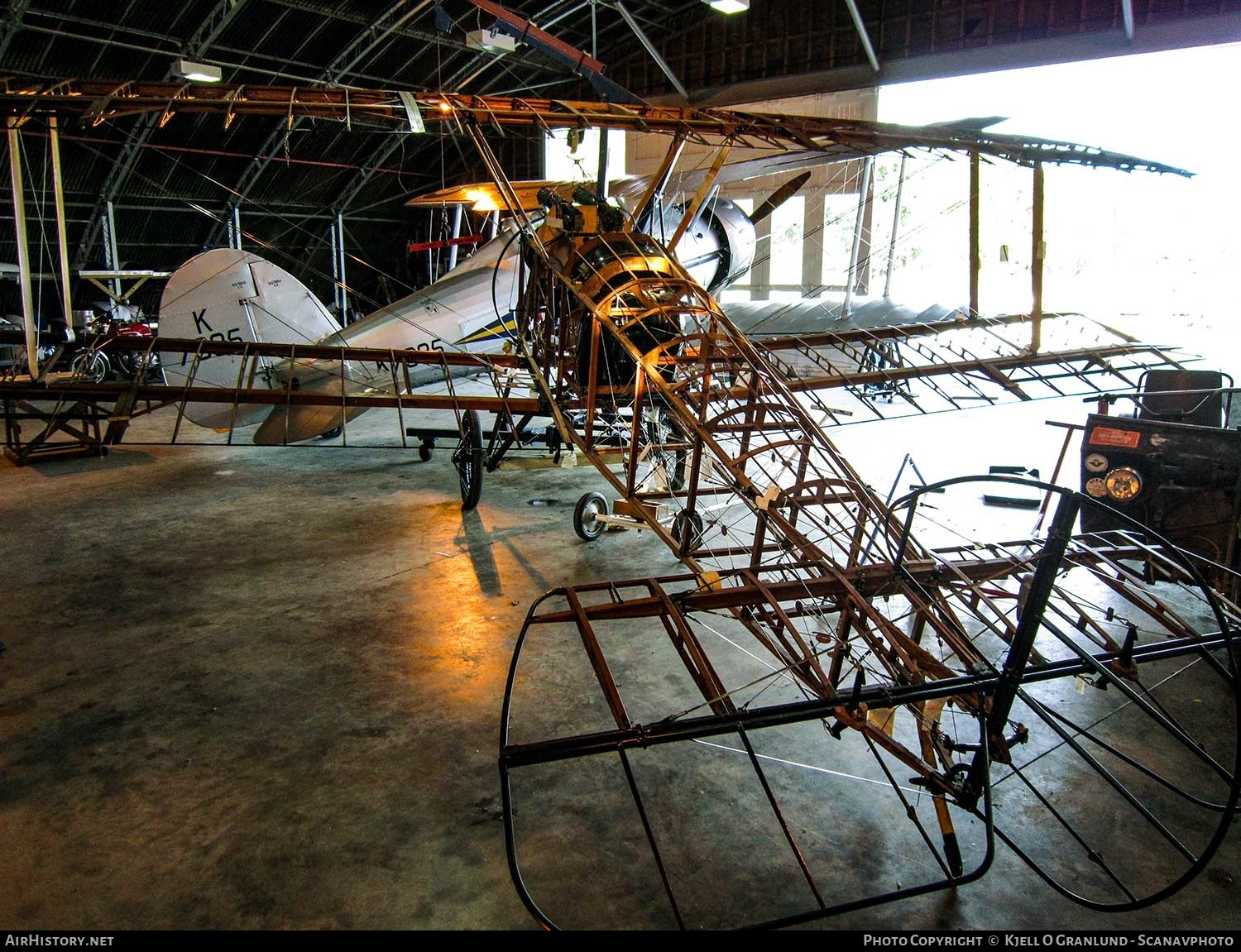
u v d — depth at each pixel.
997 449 9.34
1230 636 2.07
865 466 8.44
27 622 4.66
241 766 3.24
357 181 20.19
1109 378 13.77
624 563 5.67
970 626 4.63
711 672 2.52
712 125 5.98
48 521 6.74
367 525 6.64
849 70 15.95
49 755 3.31
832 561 3.11
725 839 2.82
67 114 4.38
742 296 21.41
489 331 11.02
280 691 3.86
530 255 5.75
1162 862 2.70
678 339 4.28
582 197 5.58
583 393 5.10
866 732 2.30
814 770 3.23
